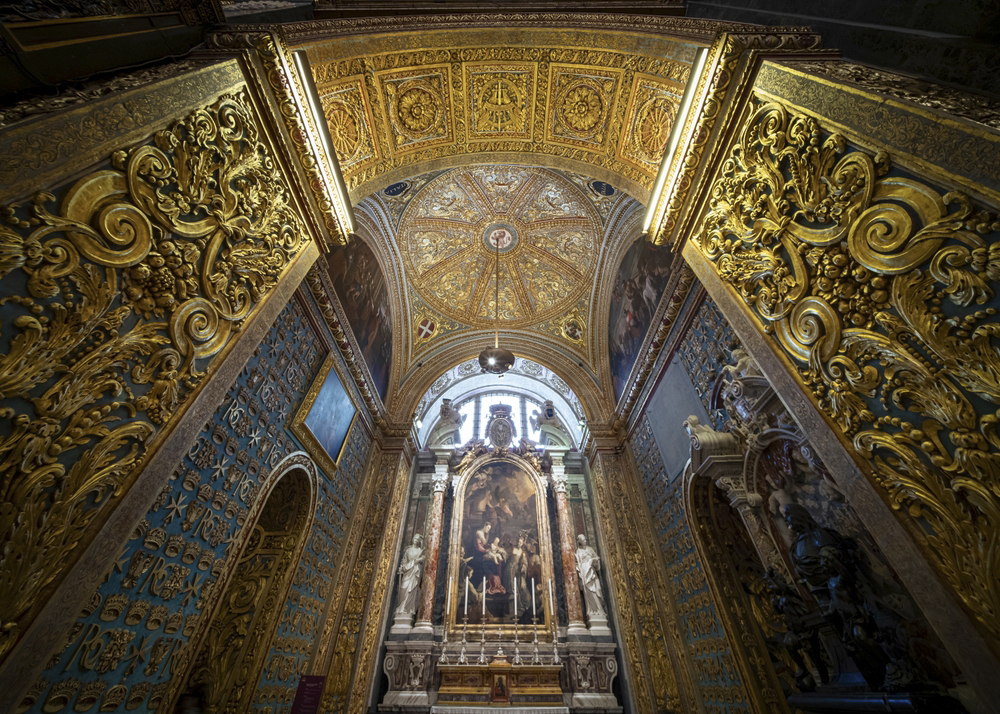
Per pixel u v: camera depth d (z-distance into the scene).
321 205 4.54
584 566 10.63
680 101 4.53
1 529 1.90
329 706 6.92
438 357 11.69
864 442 2.65
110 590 3.16
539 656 9.40
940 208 2.29
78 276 2.28
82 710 2.94
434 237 10.33
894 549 2.42
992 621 1.99
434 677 9.09
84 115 2.36
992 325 2.06
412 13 4.67
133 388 2.60
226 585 4.44
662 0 4.62
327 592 7.54
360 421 8.93
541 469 13.08
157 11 3.29
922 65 3.05
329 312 6.85
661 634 7.60
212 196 3.25
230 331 3.42
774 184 3.41
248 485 4.91
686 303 6.76
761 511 5.73
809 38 3.57
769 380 3.39
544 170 9.11
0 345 1.93
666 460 7.70
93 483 2.34
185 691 5.07
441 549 11.38
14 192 1.98
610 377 10.76
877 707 3.27
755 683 5.48
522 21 4.55
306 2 4.52
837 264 2.83
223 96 3.36
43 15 2.53
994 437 2.04
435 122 5.46
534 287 11.36
